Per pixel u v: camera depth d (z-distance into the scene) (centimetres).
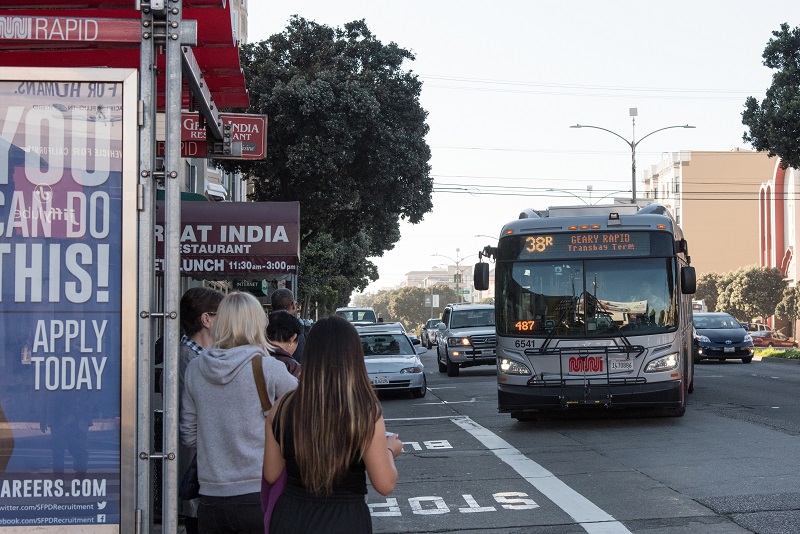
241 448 466
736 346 3219
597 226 1465
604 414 1605
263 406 470
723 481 966
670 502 871
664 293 1437
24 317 482
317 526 362
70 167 488
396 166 2922
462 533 779
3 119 486
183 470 567
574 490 944
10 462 477
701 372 2688
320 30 3022
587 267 1453
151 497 489
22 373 480
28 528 477
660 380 1412
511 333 1455
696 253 10044
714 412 1599
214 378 470
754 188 10012
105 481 478
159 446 755
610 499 895
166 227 486
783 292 7456
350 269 4688
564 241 1466
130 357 480
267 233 1405
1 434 478
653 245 1452
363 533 366
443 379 2709
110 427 480
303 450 361
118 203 488
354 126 2850
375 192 3016
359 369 371
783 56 2830
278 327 604
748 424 1422
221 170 3158
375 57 2997
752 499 871
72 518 478
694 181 10069
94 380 481
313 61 2991
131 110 491
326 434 360
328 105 2772
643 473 1027
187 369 489
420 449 1271
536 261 1470
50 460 477
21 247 484
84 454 479
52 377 480
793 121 2759
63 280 484
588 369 1420
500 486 979
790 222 8094
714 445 1214
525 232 1482
